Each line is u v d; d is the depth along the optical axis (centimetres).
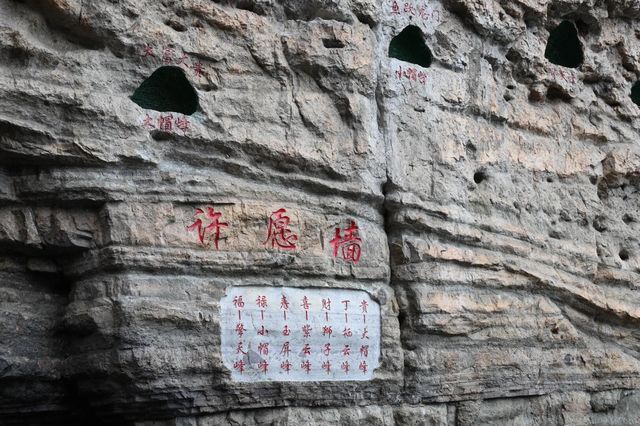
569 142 752
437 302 624
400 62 654
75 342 543
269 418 562
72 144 526
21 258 546
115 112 539
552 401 683
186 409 536
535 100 745
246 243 562
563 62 778
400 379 608
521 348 669
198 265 545
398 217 625
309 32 614
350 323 593
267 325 562
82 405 555
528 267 682
